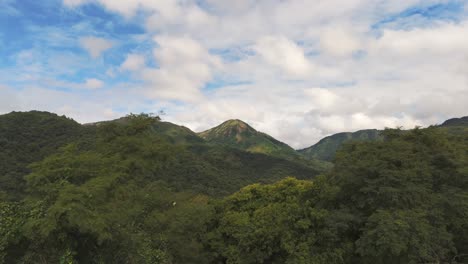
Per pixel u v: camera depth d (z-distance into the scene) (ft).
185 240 63.62
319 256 57.47
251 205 81.41
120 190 45.73
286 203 73.26
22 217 35.76
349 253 57.82
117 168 47.57
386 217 49.16
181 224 59.36
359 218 56.03
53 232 33.83
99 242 34.47
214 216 80.38
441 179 61.72
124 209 43.65
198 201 85.87
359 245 51.98
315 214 61.11
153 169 56.13
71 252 34.32
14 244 34.86
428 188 58.39
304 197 69.62
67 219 33.35
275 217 67.51
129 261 43.45
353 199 58.70
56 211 32.01
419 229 48.16
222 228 77.00
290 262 58.80
